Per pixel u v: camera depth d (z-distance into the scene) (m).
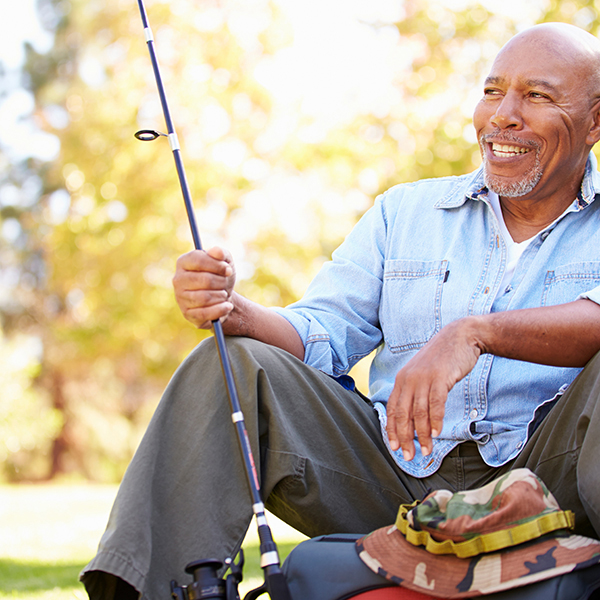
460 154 13.70
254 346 1.86
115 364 21.45
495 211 2.23
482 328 1.74
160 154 15.36
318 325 2.17
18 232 23.81
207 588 1.43
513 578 1.36
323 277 2.37
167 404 1.76
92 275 16.47
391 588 1.48
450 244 2.25
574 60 2.14
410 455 1.67
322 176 14.56
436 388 1.66
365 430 2.04
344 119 14.52
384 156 14.20
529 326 1.75
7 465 22.25
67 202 19.88
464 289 2.17
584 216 2.18
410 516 1.50
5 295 23.64
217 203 14.83
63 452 23.67
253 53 14.99
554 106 2.12
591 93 2.15
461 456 2.01
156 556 1.63
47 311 22.73
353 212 14.55
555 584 1.36
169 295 15.67
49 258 19.02
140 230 15.66
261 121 14.82
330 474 1.89
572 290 2.09
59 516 7.34
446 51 13.95
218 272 1.77
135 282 15.91
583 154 2.18
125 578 1.54
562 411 1.77
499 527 1.40
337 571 1.54
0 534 5.57
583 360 1.78
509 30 13.74
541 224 2.20
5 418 17.06
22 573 3.58
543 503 1.42
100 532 5.69
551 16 13.23
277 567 1.48
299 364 1.93
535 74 2.13
